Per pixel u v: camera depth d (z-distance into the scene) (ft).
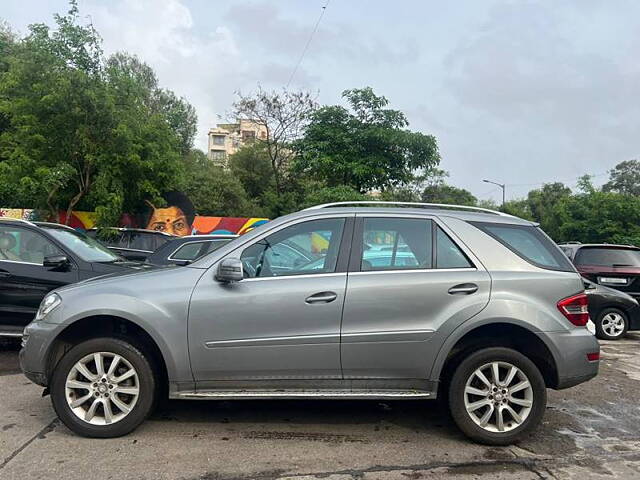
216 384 13.71
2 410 15.75
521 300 13.85
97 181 48.85
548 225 105.19
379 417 15.99
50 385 13.79
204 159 135.44
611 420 16.31
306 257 14.34
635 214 87.81
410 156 52.08
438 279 13.92
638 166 174.29
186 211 61.62
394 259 14.28
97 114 48.01
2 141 52.70
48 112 47.91
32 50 47.37
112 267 22.03
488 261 14.28
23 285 21.12
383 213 14.83
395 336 13.62
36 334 13.82
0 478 11.44
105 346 13.65
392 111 53.01
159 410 16.11
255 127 125.29
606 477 12.21
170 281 13.98
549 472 12.41
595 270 36.65
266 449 13.38
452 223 14.74
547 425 15.75
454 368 13.96
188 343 13.56
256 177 120.26
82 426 13.61
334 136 52.34
